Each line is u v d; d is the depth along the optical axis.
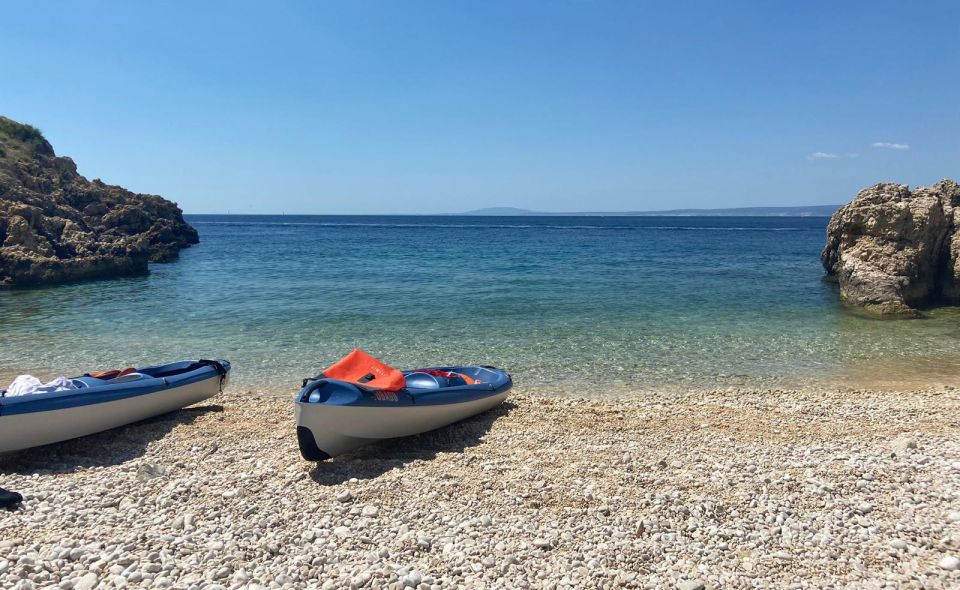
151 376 12.77
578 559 7.01
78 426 10.87
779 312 26.77
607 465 9.97
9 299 30.38
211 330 22.27
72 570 6.67
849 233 31.27
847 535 7.54
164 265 49.12
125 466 9.97
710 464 9.98
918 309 28.25
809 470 9.59
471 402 12.45
